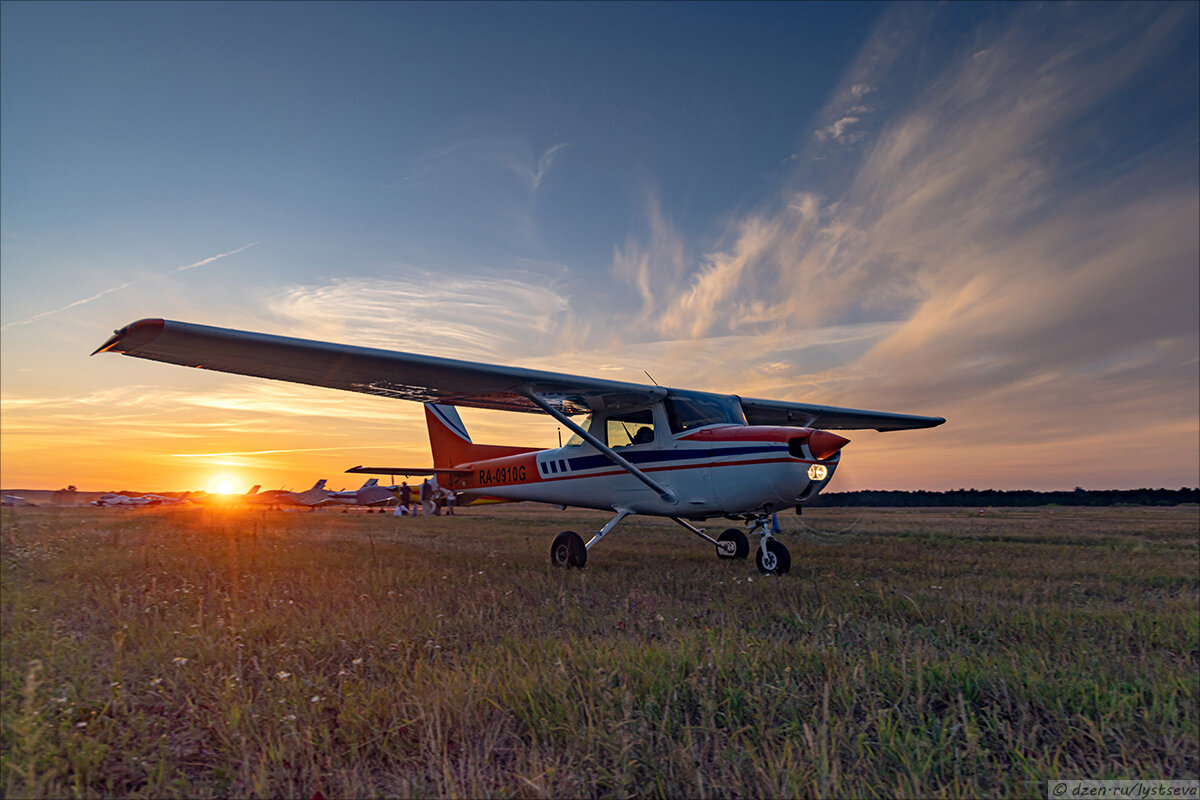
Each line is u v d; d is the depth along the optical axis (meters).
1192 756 1.96
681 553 9.09
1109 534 13.03
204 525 15.23
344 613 4.09
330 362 5.86
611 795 1.76
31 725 1.91
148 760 2.02
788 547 9.94
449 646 3.33
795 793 1.69
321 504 53.06
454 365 6.33
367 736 2.16
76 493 82.81
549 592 5.05
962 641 3.46
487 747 2.09
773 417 9.81
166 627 3.67
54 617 4.05
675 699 2.35
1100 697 2.42
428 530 15.14
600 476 8.34
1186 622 3.78
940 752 1.96
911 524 18.02
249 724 2.19
